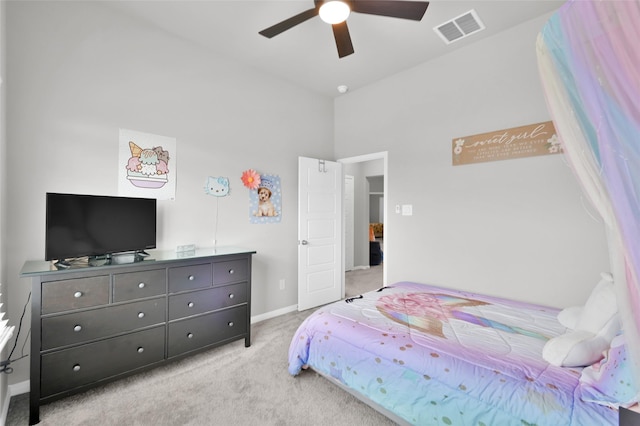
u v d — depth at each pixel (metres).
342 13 1.88
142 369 2.13
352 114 4.07
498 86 2.76
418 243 3.35
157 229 2.68
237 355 2.58
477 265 2.91
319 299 3.99
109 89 2.42
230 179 3.19
